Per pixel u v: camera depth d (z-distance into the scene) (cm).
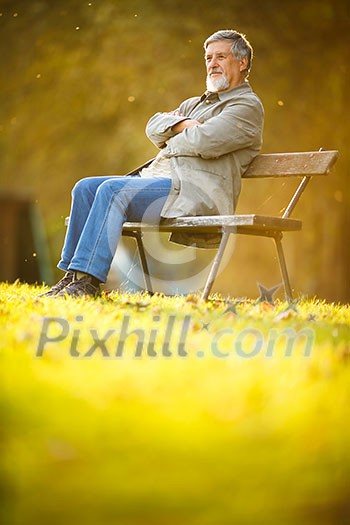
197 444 421
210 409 489
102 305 1089
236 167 1353
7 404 479
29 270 3978
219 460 403
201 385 565
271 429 453
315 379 605
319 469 406
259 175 1377
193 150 1315
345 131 3675
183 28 3791
